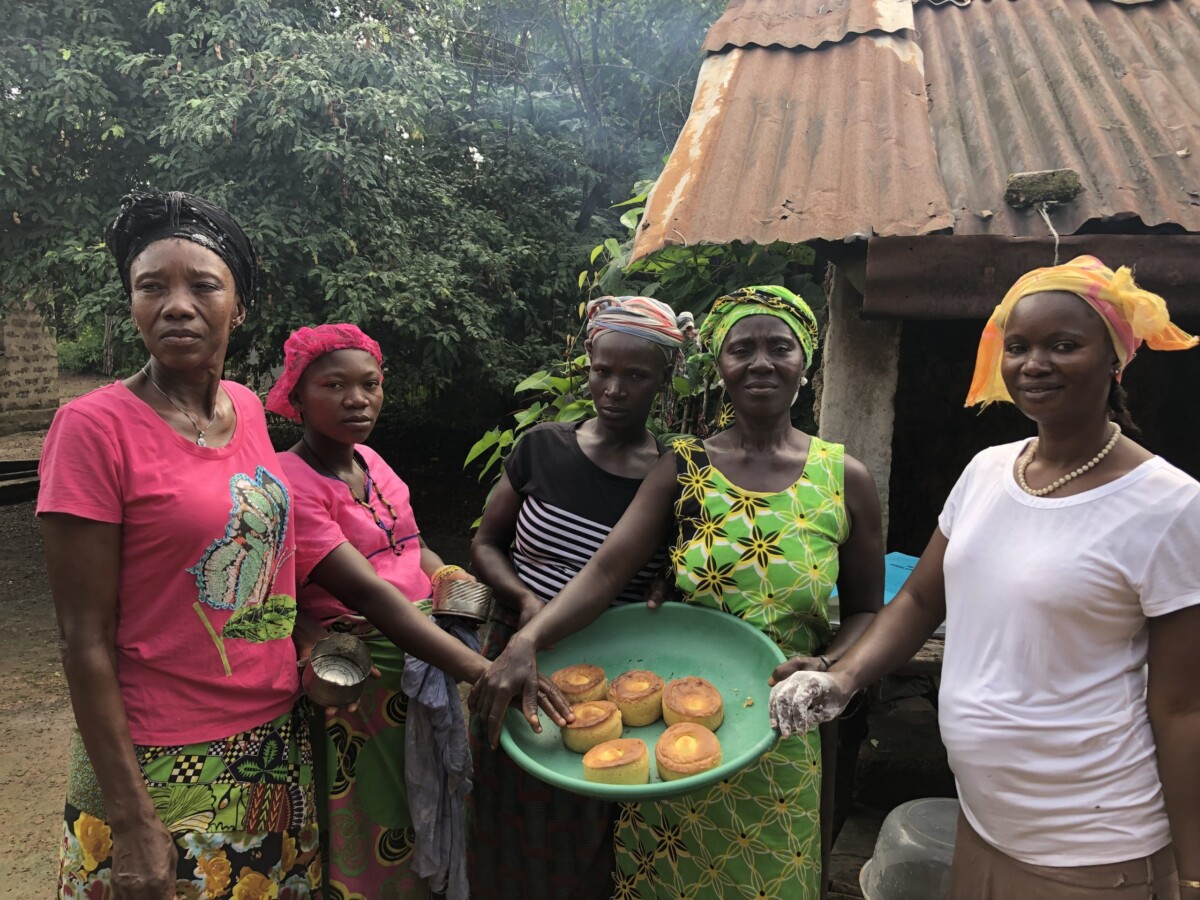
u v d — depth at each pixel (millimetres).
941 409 3730
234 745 1524
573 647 1878
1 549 7270
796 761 1708
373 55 6762
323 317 6906
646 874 1870
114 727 1362
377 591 1729
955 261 2168
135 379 1493
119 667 1434
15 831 3199
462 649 1736
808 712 1451
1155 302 1267
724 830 1748
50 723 4141
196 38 6531
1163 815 1326
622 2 8898
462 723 1866
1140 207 2211
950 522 1588
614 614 1881
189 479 1440
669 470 1846
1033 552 1360
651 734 1729
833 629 1938
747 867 1740
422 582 2010
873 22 3170
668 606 1854
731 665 1765
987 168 2457
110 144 6691
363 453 2066
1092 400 1332
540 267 8766
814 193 2424
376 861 1877
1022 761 1372
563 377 3389
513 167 9195
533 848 2004
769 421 1783
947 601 1516
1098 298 1293
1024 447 1512
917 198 2320
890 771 3039
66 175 6609
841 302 2588
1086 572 1297
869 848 2678
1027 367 1334
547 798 1972
